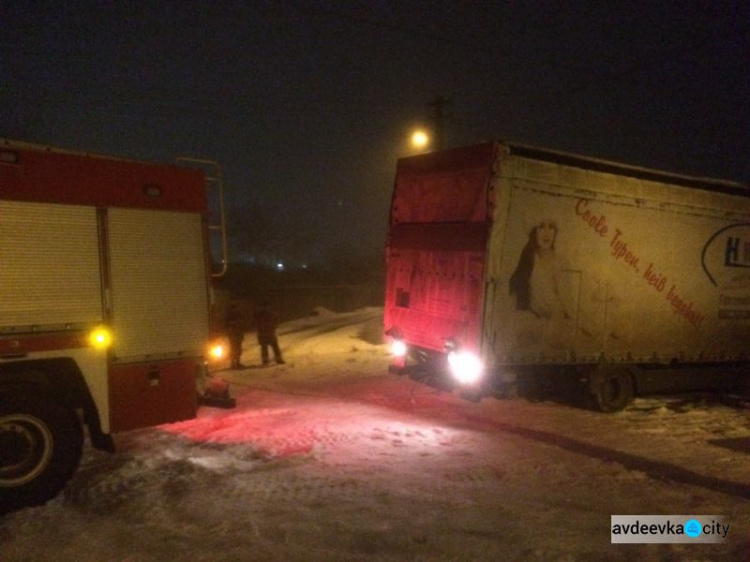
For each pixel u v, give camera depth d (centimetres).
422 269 1134
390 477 729
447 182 1095
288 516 604
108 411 705
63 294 678
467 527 596
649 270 1178
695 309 1245
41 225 668
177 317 755
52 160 679
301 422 971
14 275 651
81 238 691
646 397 1313
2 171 650
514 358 1041
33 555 530
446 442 884
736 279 1303
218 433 896
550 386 1127
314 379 1371
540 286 1052
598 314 1122
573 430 992
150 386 734
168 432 901
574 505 667
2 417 623
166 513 608
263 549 537
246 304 2639
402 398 1178
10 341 648
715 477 774
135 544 546
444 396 1201
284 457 789
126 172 724
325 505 635
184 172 767
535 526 605
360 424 966
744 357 1325
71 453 657
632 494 704
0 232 645
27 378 660
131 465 740
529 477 752
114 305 709
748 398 1352
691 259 1233
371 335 2052
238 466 748
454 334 1055
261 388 1268
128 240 721
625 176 1144
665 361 1216
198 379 778
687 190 1220
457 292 1057
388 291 1216
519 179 1024
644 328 1180
